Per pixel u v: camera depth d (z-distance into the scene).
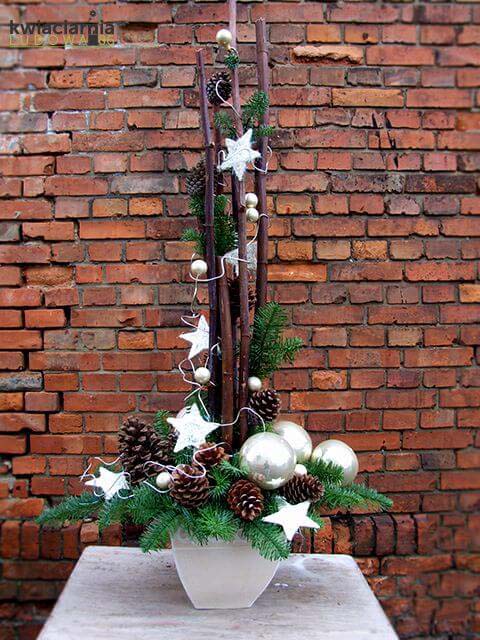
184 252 1.62
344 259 1.64
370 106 1.65
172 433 1.14
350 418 1.64
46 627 1.05
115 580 1.24
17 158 1.62
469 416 1.66
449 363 1.66
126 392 1.62
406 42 1.65
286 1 1.63
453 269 1.66
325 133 1.64
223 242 1.11
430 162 1.66
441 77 1.66
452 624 1.64
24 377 1.62
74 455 1.62
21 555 1.58
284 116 1.63
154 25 1.62
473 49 1.65
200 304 1.62
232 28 1.13
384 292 1.65
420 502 1.65
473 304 1.66
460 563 1.65
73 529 1.58
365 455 1.64
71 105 1.62
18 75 1.63
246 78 1.62
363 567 1.60
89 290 1.62
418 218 1.65
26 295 1.62
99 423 1.62
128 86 1.62
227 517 1.01
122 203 1.62
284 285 1.63
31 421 1.61
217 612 1.11
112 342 1.62
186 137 1.62
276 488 1.05
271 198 1.63
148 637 1.02
